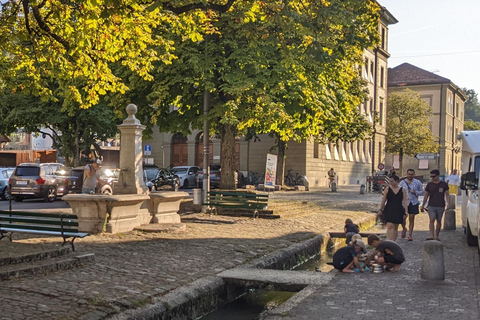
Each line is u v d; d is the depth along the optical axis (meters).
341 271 9.70
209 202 19.53
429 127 84.81
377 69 61.75
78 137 35.78
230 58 19.30
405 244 13.59
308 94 19.34
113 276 8.38
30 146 67.88
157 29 19.50
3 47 12.68
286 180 43.44
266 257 11.10
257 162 45.44
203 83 19.19
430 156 50.19
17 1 12.18
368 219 20.97
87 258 9.33
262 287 8.83
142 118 21.95
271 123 19.05
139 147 14.79
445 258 11.34
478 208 11.17
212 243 12.54
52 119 33.66
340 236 15.73
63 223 9.80
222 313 8.27
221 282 8.85
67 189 25.92
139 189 14.49
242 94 19.11
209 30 13.92
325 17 11.84
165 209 15.75
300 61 19.25
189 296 7.79
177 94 20.73
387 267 9.83
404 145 66.12
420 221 20.98
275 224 17.16
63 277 8.02
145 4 12.51
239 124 19.44
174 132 22.83
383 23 62.75
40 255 8.78
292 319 6.48
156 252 10.90
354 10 16.61
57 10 11.20
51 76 14.14
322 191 40.25
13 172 25.77
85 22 11.25
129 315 6.45
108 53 13.20
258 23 13.91
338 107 22.80
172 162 49.56
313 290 8.09
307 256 13.32
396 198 13.00
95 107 33.94
